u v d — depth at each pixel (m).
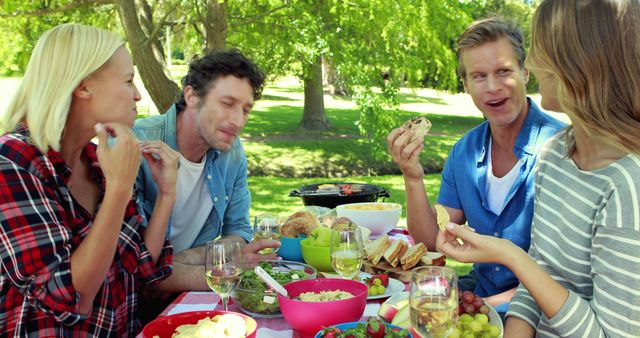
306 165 10.63
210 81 2.19
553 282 1.34
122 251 1.78
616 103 1.27
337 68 9.35
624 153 1.33
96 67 1.54
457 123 17.41
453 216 2.44
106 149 1.47
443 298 1.26
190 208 2.41
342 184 3.36
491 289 2.26
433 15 9.00
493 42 2.13
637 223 1.24
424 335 1.28
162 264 1.91
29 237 1.41
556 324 1.32
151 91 6.79
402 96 27.02
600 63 1.27
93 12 8.55
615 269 1.25
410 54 9.88
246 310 1.74
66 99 1.51
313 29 8.41
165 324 1.48
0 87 20.66
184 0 7.64
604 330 1.27
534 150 2.16
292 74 9.67
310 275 1.90
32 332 1.49
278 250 2.40
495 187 2.27
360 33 9.09
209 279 1.59
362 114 9.48
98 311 1.65
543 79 1.39
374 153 9.73
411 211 2.32
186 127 2.30
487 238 1.39
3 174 1.43
